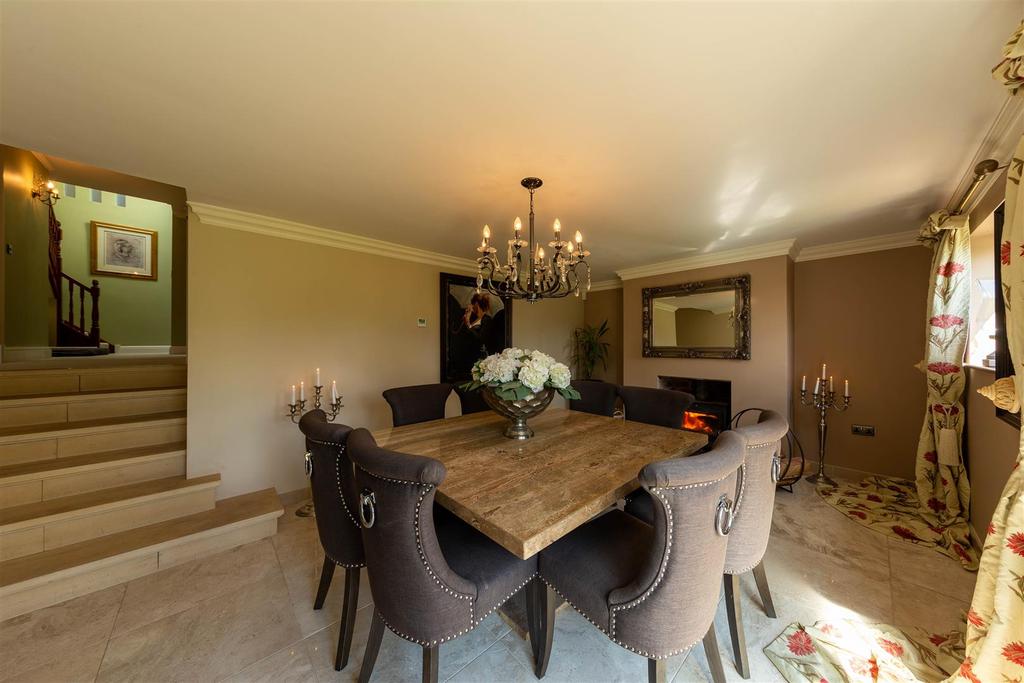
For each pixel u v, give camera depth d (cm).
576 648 154
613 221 271
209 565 210
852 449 337
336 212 258
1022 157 118
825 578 194
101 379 288
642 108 142
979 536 214
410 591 113
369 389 332
